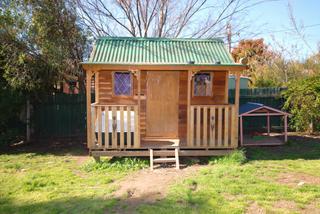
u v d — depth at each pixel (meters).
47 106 12.88
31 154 9.86
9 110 10.68
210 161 8.41
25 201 5.60
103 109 8.56
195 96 9.91
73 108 13.22
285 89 14.40
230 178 6.72
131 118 8.57
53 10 11.95
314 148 10.30
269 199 5.43
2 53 10.41
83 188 6.33
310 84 12.30
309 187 6.05
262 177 6.84
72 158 9.38
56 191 6.12
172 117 9.80
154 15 18.09
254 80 20.45
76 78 14.21
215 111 8.87
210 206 5.13
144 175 7.29
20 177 7.16
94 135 8.39
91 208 5.18
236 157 8.31
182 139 9.65
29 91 11.36
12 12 10.54
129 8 17.47
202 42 10.04
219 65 8.30
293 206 5.12
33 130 12.79
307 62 21.05
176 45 9.77
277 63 21.73
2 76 10.73
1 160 9.02
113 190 6.12
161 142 9.20
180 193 5.78
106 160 8.52
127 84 9.66
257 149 10.19
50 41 11.66
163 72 9.72
